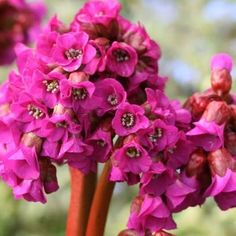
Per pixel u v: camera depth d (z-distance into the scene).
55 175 0.45
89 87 0.43
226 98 0.47
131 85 0.45
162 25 1.08
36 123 0.44
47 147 0.44
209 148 0.45
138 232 0.45
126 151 0.43
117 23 0.46
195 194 0.45
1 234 1.00
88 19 0.46
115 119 0.43
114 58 0.44
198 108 0.46
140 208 0.45
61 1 1.10
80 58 0.44
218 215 0.88
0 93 0.48
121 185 1.01
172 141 0.43
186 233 0.88
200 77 1.01
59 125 0.43
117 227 0.93
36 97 0.44
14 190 0.45
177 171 0.45
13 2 0.85
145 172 0.43
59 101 0.43
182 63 1.04
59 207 1.02
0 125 0.45
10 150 0.45
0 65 0.86
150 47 0.46
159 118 0.44
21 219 1.02
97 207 0.48
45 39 0.45
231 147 0.46
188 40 1.08
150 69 0.46
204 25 1.09
